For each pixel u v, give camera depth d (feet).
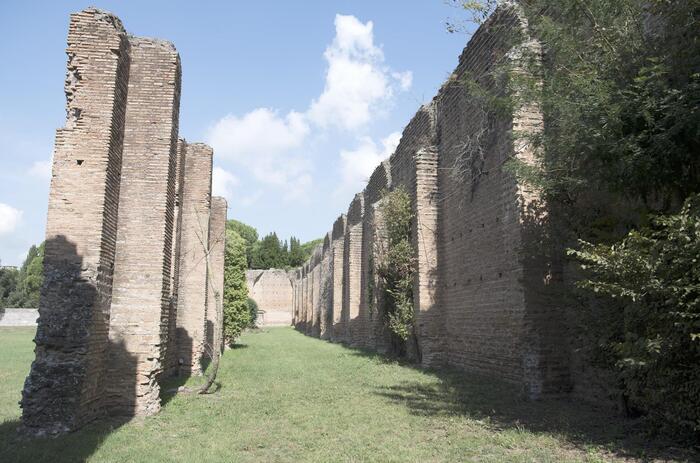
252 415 34.53
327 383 49.98
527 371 38.27
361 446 26.23
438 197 65.31
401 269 68.64
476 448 25.26
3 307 195.42
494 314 48.96
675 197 26.22
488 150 51.13
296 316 235.40
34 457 23.76
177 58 39.04
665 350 21.45
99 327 31.27
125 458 23.85
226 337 100.01
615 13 26.27
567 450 24.41
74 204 30.71
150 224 35.96
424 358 61.41
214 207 81.41
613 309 26.37
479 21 39.42
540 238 35.68
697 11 22.95
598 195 31.83
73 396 28.58
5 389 44.91
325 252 156.66
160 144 37.04
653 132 23.99
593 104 24.93
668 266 20.77
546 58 35.60
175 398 41.04
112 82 32.63
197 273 60.39
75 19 32.86
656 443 24.54
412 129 76.48
